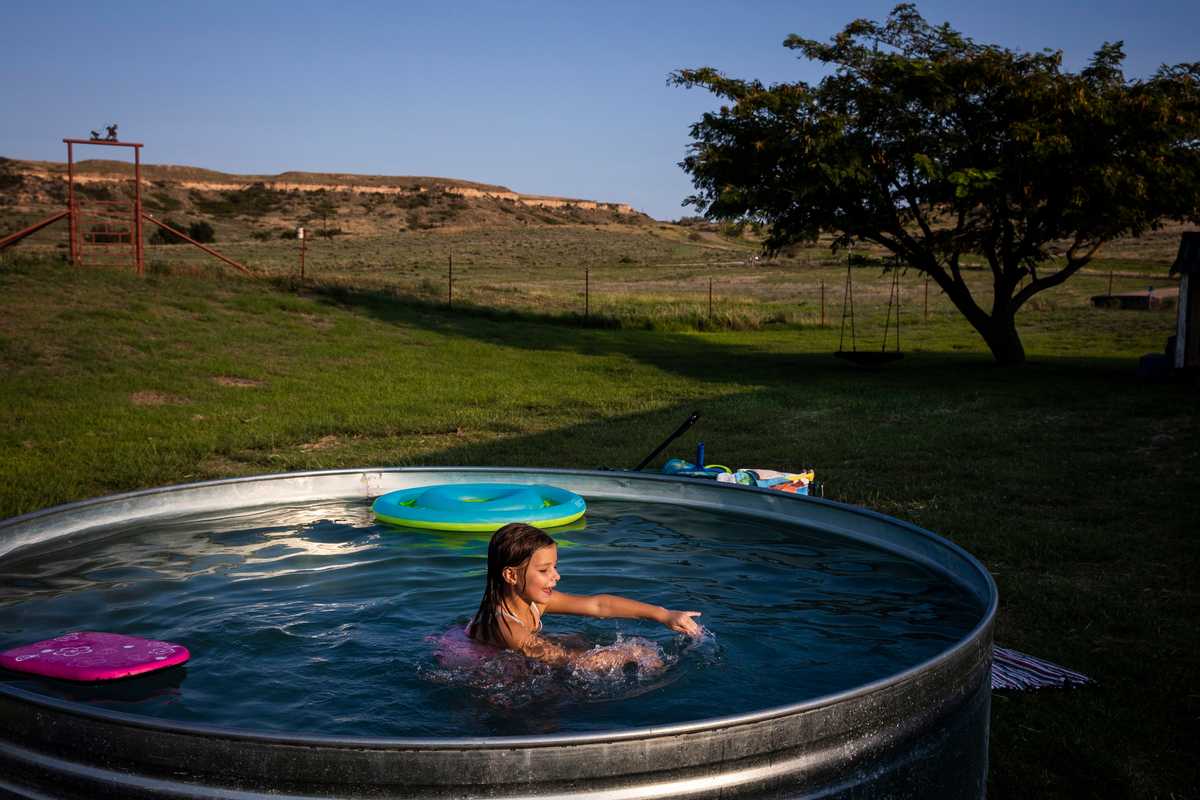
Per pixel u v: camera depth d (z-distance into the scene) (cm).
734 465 966
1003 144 1791
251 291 2500
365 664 316
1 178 13300
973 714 268
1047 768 363
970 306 1961
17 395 1285
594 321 2895
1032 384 1611
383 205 15762
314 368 1708
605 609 351
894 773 235
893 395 1513
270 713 272
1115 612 527
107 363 1550
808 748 219
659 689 295
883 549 462
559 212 18062
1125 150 1734
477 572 431
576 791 201
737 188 1856
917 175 1814
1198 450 1005
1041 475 897
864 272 6969
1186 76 1781
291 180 18350
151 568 427
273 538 486
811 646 332
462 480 601
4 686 223
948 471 926
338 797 198
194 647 329
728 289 5541
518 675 306
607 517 535
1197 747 379
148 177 15512
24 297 1964
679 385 1681
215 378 1541
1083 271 6012
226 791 201
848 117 1819
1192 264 1517
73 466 909
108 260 3566
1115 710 409
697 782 207
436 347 2081
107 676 293
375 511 533
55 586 398
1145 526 716
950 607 374
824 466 963
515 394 1529
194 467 945
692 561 445
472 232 12475
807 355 2281
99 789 208
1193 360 1556
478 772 197
